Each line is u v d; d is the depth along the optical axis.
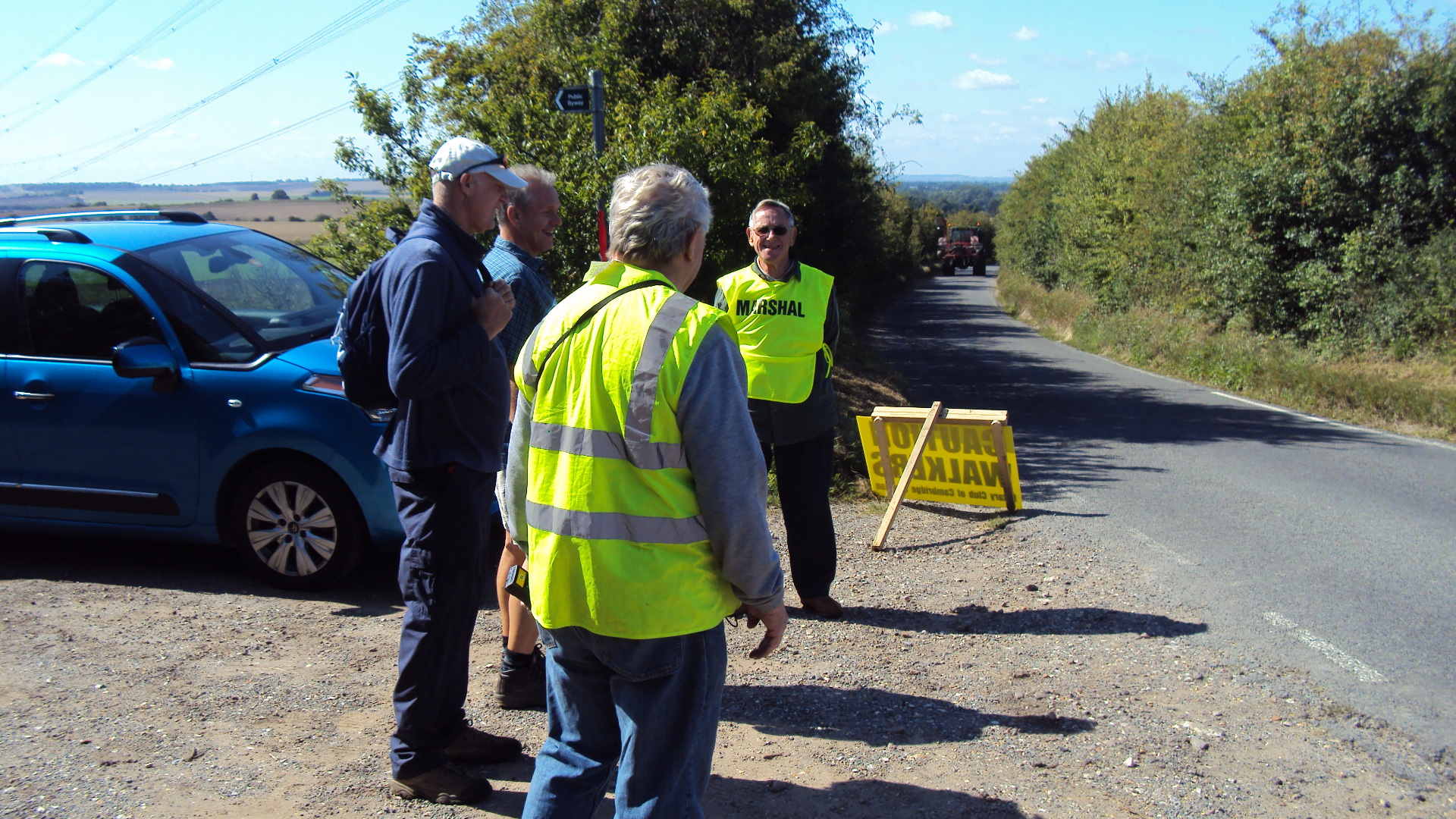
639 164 7.94
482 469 2.78
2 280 4.70
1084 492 7.16
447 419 2.71
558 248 7.73
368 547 4.60
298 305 5.09
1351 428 10.55
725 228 9.16
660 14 12.55
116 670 3.72
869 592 4.86
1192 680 3.78
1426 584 4.96
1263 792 2.95
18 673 3.67
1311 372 12.61
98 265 4.64
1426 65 14.01
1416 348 13.12
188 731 3.25
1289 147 15.25
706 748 2.12
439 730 2.85
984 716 3.47
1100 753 3.19
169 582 4.74
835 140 15.41
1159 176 20.80
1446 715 3.49
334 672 3.75
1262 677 3.81
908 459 6.55
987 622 4.44
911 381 14.63
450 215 2.74
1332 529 6.05
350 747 3.17
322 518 4.52
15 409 4.64
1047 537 5.85
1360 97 14.16
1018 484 6.31
